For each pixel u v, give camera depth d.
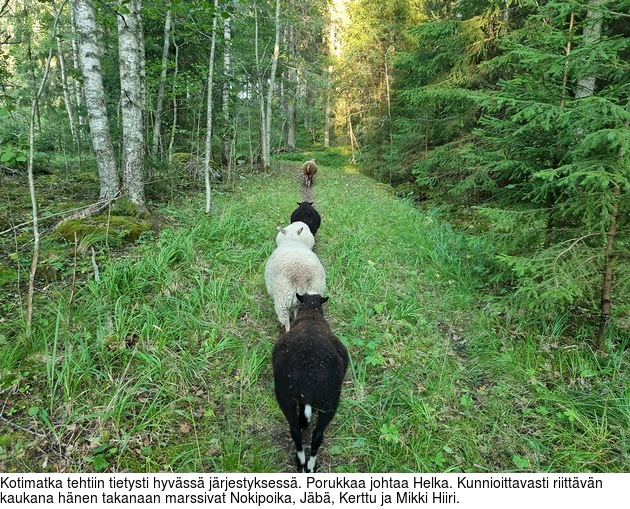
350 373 3.77
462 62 9.40
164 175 8.84
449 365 3.94
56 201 7.53
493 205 5.35
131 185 6.59
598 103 3.37
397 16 16.61
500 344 4.29
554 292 3.58
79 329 3.61
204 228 6.25
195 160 11.53
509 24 8.73
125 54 6.34
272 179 13.78
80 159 11.13
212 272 5.04
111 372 3.24
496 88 9.05
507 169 5.11
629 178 3.50
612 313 4.58
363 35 17.67
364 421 3.24
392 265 6.13
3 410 2.83
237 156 14.91
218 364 3.65
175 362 3.47
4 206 6.58
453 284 5.56
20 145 3.45
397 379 3.67
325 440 3.08
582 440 3.08
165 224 6.48
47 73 3.47
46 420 2.74
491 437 3.15
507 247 4.79
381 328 4.45
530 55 4.15
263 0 16.25
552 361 4.01
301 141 32.47
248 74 15.50
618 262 3.94
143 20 11.48
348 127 22.92
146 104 10.37
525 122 4.75
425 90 9.86
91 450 2.68
